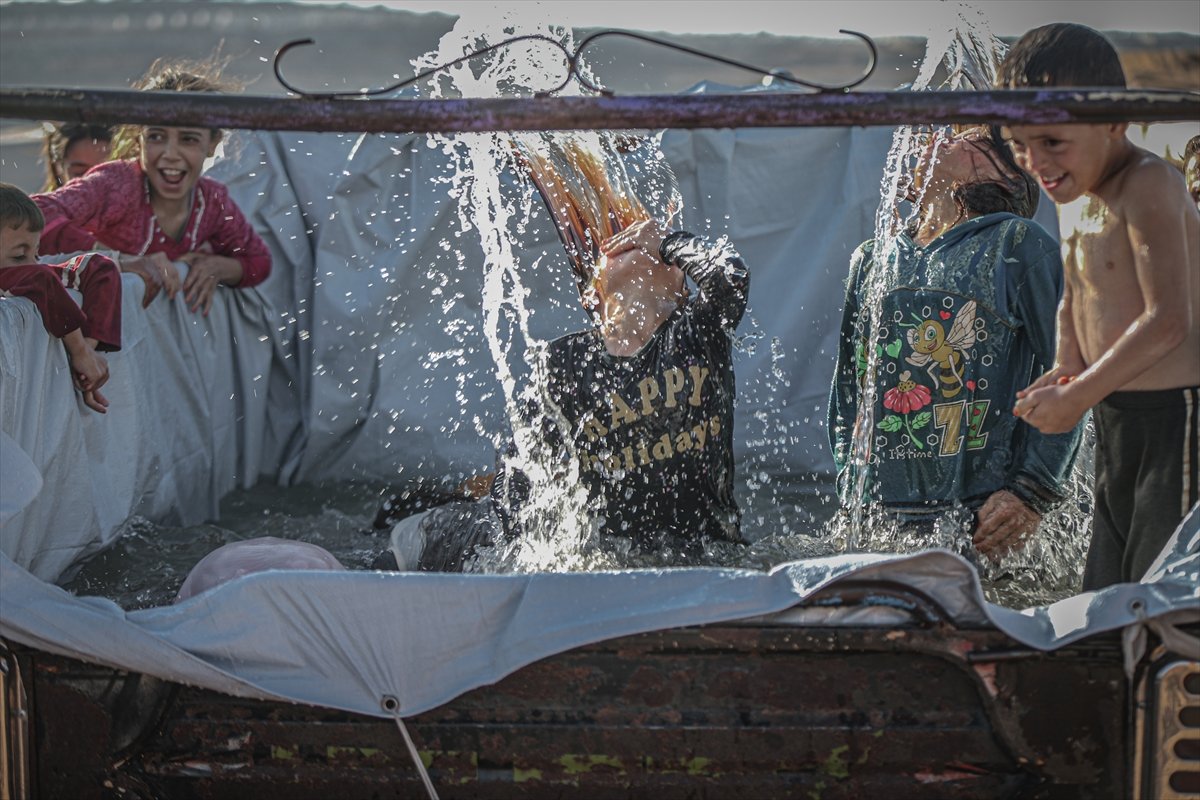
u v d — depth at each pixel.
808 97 1.78
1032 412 2.10
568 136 3.07
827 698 1.84
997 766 1.85
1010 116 1.77
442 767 1.87
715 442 2.74
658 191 4.34
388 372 4.37
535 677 1.84
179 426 3.84
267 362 4.37
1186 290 1.99
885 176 3.24
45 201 3.75
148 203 4.01
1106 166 2.07
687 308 2.76
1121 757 1.83
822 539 3.02
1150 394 2.14
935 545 2.71
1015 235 2.73
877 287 2.88
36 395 2.72
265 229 4.41
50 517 2.86
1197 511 2.00
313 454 4.39
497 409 4.38
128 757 1.88
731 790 1.87
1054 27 2.20
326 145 4.46
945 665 1.83
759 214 4.37
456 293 4.40
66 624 1.81
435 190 4.38
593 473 2.75
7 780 1.88
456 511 2.88
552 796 1.87
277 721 1.86
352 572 1.87
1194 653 1.79
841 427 3.10
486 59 3.48
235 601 1.85
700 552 2.79
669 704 1.84
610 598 1.84
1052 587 2.68
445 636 1.86
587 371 2.74
